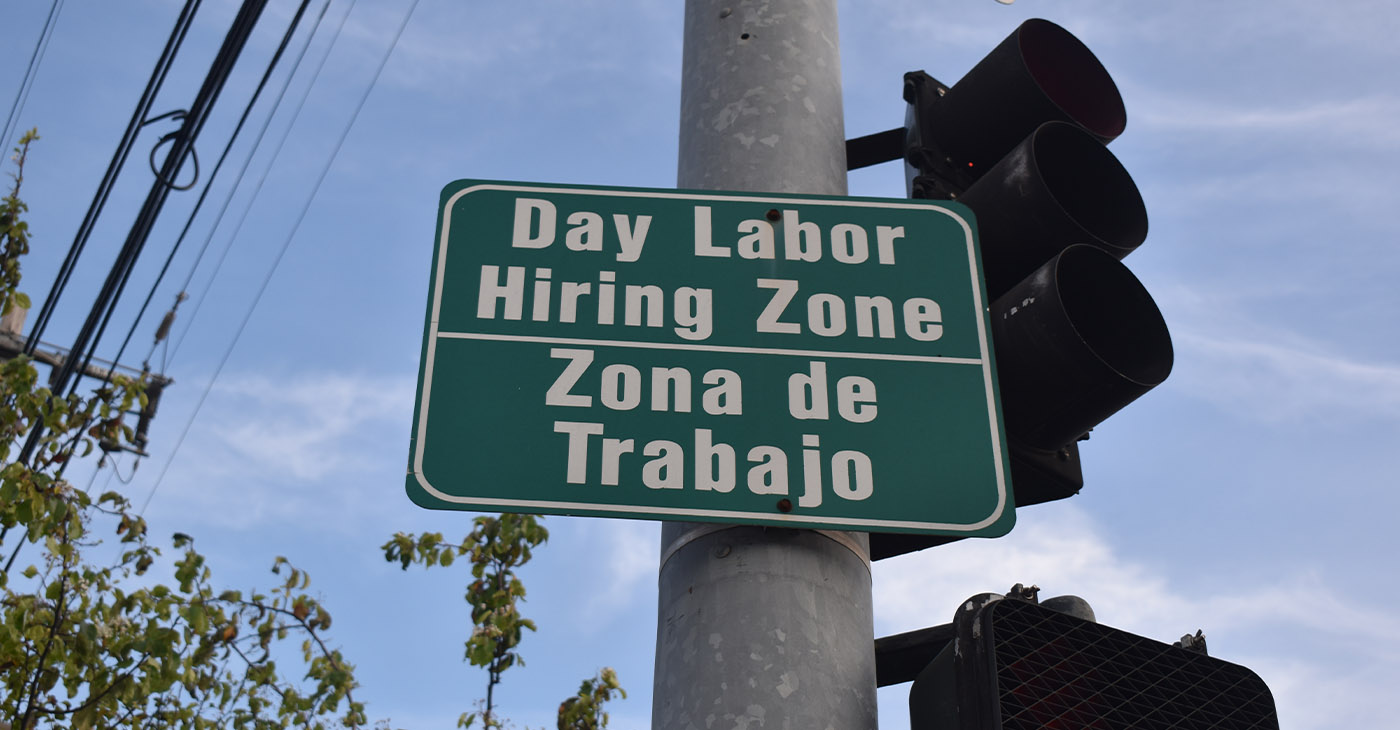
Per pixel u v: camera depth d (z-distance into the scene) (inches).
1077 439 126.0
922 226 127.8
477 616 254.1
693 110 139.6
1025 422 121.0
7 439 252.1
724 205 127.5
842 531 110.0
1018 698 96.6
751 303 120.6
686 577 107.7
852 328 119.7
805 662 101.7
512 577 259.9
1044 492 127.0
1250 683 104.2
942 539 124.3
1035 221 127.5
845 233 126.5
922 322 120.7
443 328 117.2
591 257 123.0
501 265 121.8
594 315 118.8
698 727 99.0
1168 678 102.2
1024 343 118.3
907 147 144.3
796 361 117.1
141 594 263.6
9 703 249.6
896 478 111.0
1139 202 139.1
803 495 109.2
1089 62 157.2
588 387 114.2
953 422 114.5
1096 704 99.0
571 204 126.8
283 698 278.2
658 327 118.4
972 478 111.7
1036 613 100.9
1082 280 131.2
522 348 116.3
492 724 248.7
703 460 110.3
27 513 245.3
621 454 110.4
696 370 115.9
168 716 270.2
